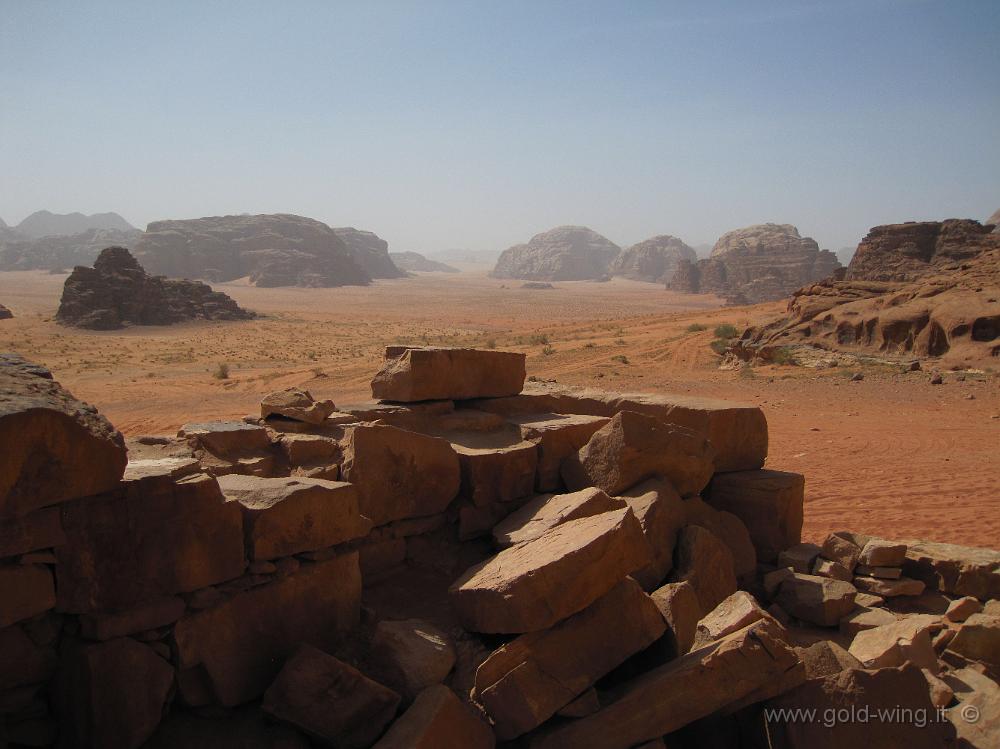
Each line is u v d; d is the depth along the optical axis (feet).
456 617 17.62
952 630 20.25
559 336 203.00
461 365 25.32
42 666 13.71
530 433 24.39
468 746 14.25
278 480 17.54
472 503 22.39
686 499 23.93
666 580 20.76
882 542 24.73
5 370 14.10
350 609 17.90
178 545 14.78
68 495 13.28
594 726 15.03
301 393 22.82
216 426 20.93
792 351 131.44
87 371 153.89
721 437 26.73
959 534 35.96
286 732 14.78
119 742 13.69
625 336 185.26
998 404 80.64
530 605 15.70
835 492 45.32
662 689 15.08
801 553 25.38
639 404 27.48
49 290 500.74
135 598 14.32
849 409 81.56
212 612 15.25
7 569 12.91
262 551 16.01
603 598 16.88
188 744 14.40
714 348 147.23
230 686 15.24
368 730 14.51
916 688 15.66
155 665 14.30
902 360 117.39
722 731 16.33
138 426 81.46
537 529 19.86
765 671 15.16
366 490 20.02
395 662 16.06
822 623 21.86
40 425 12.69
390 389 24.36
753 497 26.03
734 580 21.81
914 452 57.11
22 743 13.58
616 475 22.57
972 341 114.62
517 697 15.07
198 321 284.41
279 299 512.22
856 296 149.28
